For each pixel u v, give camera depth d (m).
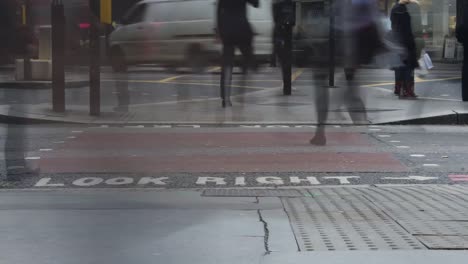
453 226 4.83
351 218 5.15
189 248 4.38
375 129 10.71
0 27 17.34
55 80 12.24
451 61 19.16
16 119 11.58
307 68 13.55
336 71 12.80
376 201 5.79
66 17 13.70
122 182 6.86
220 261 4.10
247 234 4.70
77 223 5.04
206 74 16.36
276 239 4.55
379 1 12.48
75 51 14.00
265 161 8.00
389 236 4.58
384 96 13.72
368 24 12.24
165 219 5.16
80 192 6.32
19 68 16.98
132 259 4.17
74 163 7.87
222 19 11.05
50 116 11.79
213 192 6.30
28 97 14.71
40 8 17.98
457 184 6.68
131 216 5.27
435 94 14.40
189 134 10.15
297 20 12.88
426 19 18.95
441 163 7.83
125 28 13.95
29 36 17.45
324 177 7.11
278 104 13.09
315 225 4.93
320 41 12.78
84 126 11.08
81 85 16.53
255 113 12.09
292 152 8.59
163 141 9.51
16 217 5.23
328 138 9.74
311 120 11.42
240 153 8.53
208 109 12.56
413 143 9.32
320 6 12.65
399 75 13.58
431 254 4.13
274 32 12.52
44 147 9.06
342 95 12.40
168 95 14.34
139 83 15.30
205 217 5.21
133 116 11.89
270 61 13.34
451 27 18.95
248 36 11.45
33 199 5.96
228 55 11.89
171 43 12.48
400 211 5.37
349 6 12.14
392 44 12.88
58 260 4.16
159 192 6.29
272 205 5.68
